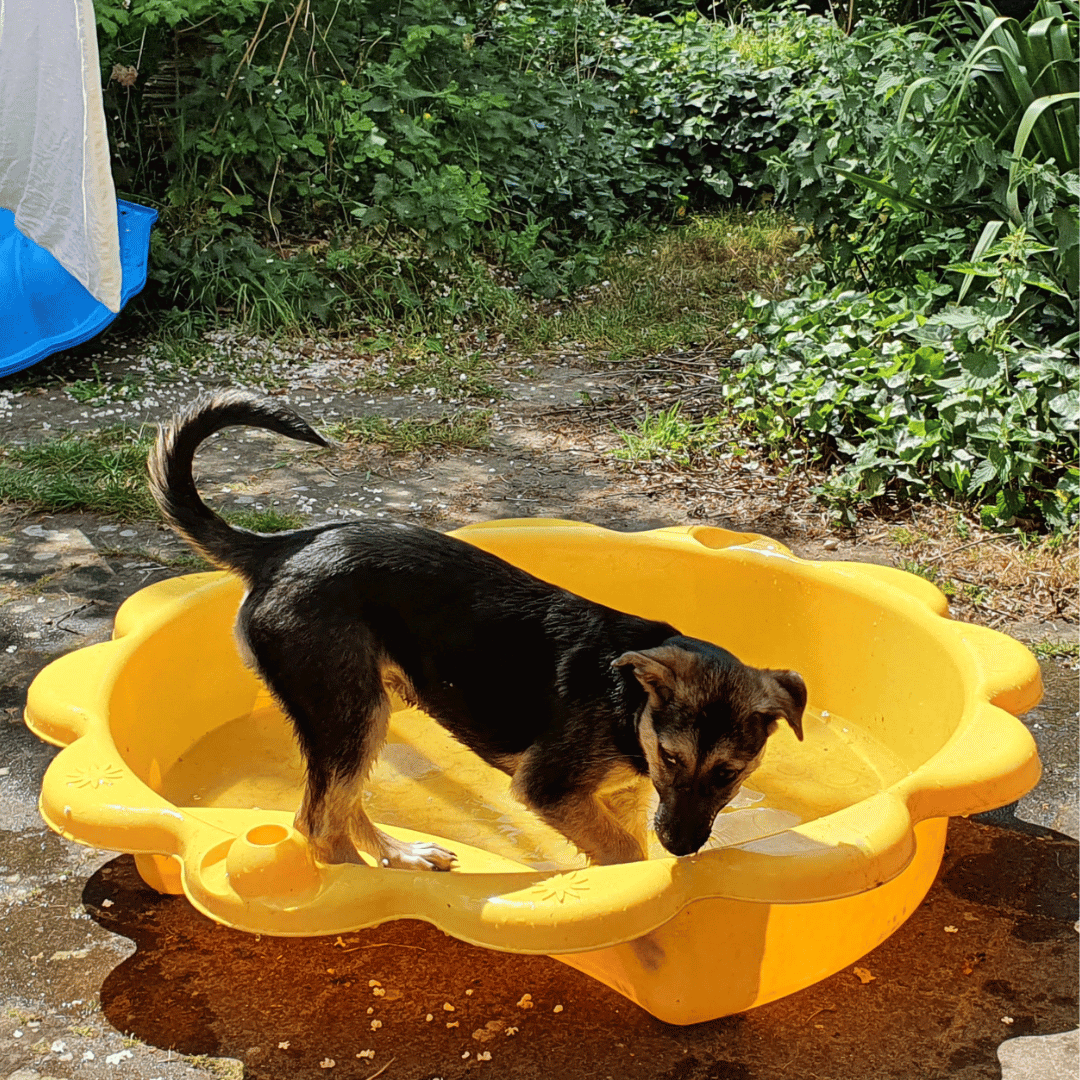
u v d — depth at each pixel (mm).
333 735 3045
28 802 3555
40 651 4438
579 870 2576
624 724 2969
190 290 8453
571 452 6699
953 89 6871
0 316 7344
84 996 2803
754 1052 2662
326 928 2512
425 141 9445
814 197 7406
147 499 5758
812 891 2520
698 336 8656
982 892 3242
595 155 11055
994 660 3504
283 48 9445
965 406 5680
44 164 5820
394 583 3141
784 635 4332
